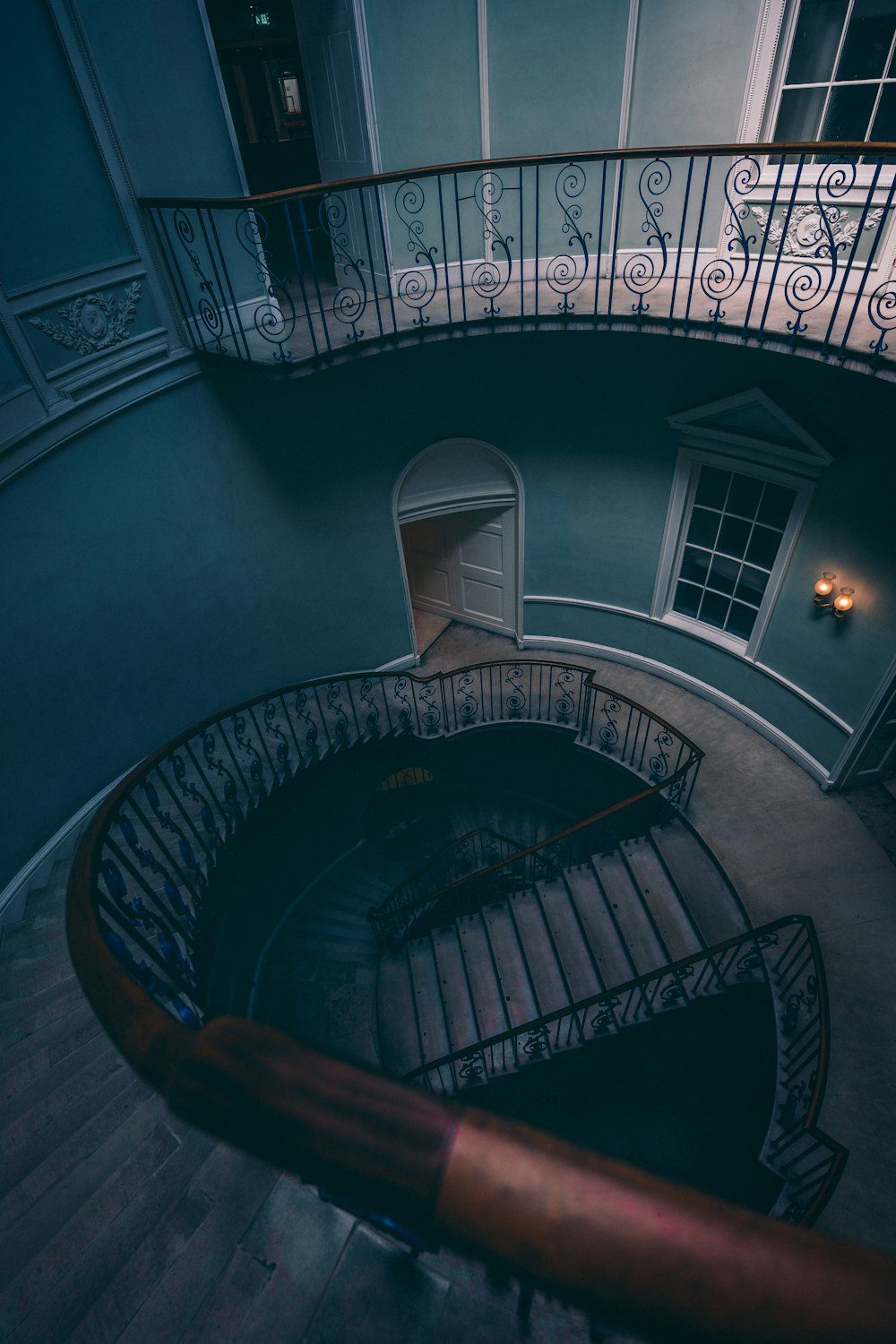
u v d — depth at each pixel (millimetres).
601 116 6281
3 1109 3895
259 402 6453
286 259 9852
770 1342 371
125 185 5121
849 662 6531
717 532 7348
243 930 7422
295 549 7359
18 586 5066
